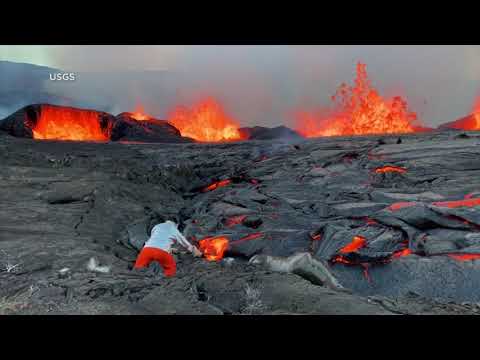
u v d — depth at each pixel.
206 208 9.37
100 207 8.62
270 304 3.17
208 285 3.62
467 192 8.23
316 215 7.96
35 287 3.42
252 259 5.25
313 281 4.34
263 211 8.61
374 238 6.11
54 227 6.75
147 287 3.49
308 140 20.58
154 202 10.40
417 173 10.61
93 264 4.64
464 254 5.30
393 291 4.78
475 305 3.53
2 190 9.21
